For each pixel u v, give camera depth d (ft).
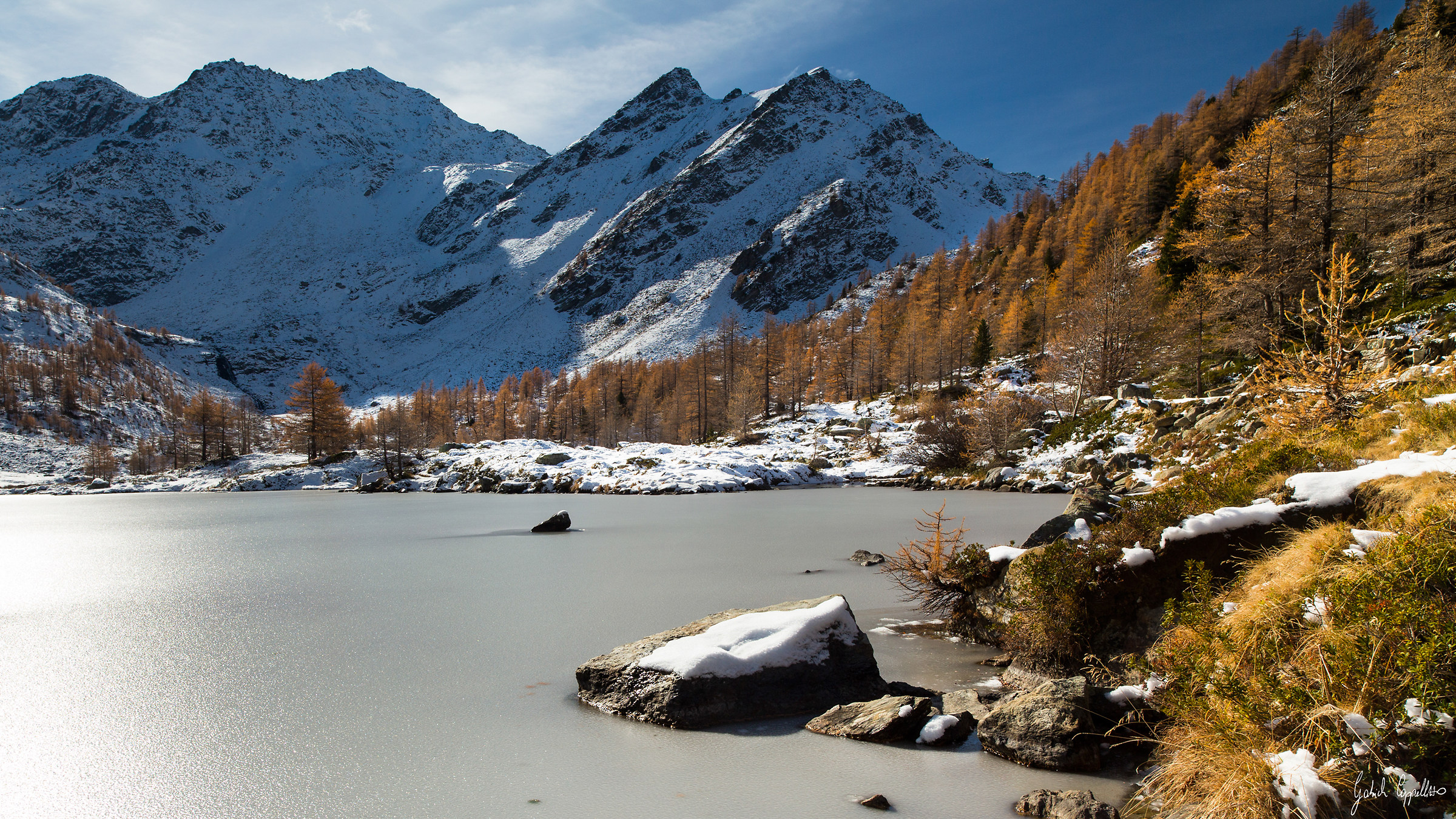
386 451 181.27
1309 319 35.70
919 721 18.67
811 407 242.58
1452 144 89.61
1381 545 15.56
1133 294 147.02
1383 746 11.71
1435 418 23.70
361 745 18.49
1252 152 98.43
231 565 51.65
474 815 14.74
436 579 43.47
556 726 19.76
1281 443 29.63
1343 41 244.22
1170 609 18.15
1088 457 99.71
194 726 19.83
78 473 322.55
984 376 215.10
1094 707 17.07
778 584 39.11
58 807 15.28
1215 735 14.12
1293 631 15.49
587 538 61.87
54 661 26.35
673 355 599.16
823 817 14.52
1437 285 94.53
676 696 19.86
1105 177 346.54
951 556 28.68
